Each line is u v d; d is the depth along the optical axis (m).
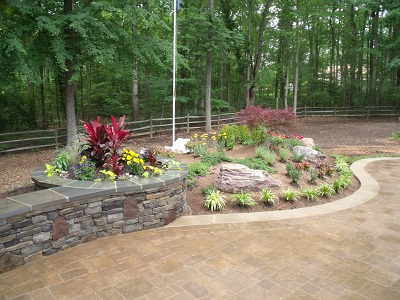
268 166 6.98
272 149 8.56
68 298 2.56
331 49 24.88
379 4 18.61
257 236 3.90
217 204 4.87
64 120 17.08
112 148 4.66
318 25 22.67
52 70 8.20
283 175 6.61
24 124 14.03
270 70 19.44
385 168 7.95
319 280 2.86
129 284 2.78
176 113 17.88
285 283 2.81
